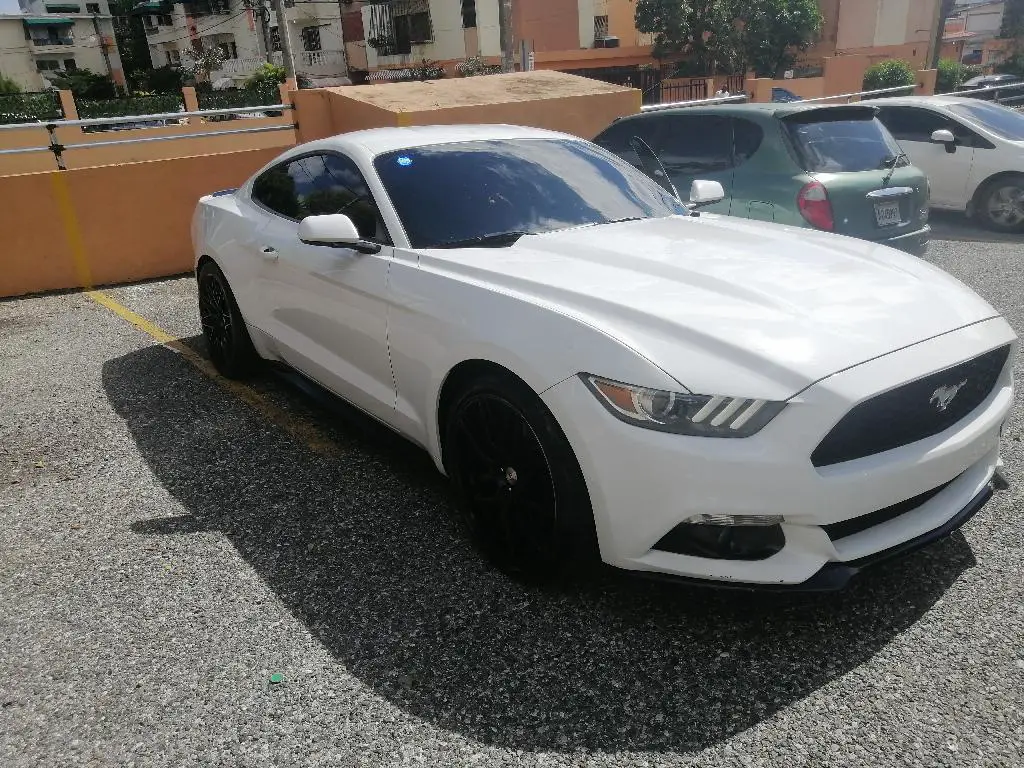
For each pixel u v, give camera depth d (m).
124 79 61.31
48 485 3.72
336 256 3.48
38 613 2.78
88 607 2.80
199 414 4.47
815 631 2.54
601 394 2.34
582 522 2.49
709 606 2.67
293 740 2.20
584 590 2.78
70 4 63.06
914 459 2.36
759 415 2.20
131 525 3.34
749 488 2.19
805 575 2.28
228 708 2.32
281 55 46.22
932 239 8.82
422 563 2.98
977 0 60.78
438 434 3.04
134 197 7.69
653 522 2.30
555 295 2.65
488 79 10.41
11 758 2.17
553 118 9.52
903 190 6.17
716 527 2.28
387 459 3.85
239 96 24.30
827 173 5.96
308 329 3.83
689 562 2.33
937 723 2.16
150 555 3.11
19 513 3.47
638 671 2.40
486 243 3.25
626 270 2.86
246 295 4.35
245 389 4.81
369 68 42.41
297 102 8.96
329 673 2.44
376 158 3.60
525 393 2.55
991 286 6.57
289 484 3.63
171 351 5.60
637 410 2.28
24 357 5.62
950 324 2.58
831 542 2.31
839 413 2.18
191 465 3.86
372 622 2.66
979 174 9.10
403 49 40.44
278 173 4.32
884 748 2.09
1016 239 8.66
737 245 3.16
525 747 2.14
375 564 2.99
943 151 9.38
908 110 9.73
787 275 2.80
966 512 2.62
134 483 3.71
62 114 21.08
